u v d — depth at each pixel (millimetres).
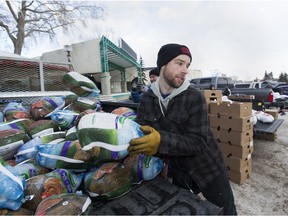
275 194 2654
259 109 5777
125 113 2174
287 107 10117
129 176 1237
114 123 1095
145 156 1339
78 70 10992
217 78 12383
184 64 1237
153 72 3324
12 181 1024
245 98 5266
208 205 1051
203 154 1298
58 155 1348
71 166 1333
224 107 3004
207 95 3418
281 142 4875
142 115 1452
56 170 1272
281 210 2324
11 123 1982
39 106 2338
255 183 2949
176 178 1465
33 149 1595
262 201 2504
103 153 1071
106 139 1048
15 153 1672
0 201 966
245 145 2938
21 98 3080
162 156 1376
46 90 3557
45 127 1971
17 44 14789
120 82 19328
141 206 1070
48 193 1113
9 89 3148
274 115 5188
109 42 11258
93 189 1147
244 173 2973
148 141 1034
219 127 3074
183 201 1094
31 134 1909
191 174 1337
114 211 1040
